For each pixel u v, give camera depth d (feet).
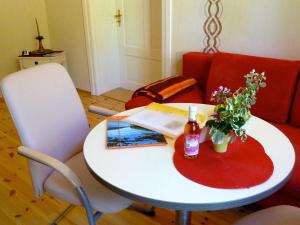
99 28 12.39
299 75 6.52
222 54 7.55
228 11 7.95
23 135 4.50
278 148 4.04
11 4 12.46
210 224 6.00
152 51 12.09
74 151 5.46
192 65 8.32
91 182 4.66
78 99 5.58
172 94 7.37
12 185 7.38
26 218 6.31
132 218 6.24
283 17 7.13
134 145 4.09
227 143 3.87
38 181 4.75
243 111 3.53
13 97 4.43
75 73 13.74
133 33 12.48
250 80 3.74
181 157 3.81
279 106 6.59
